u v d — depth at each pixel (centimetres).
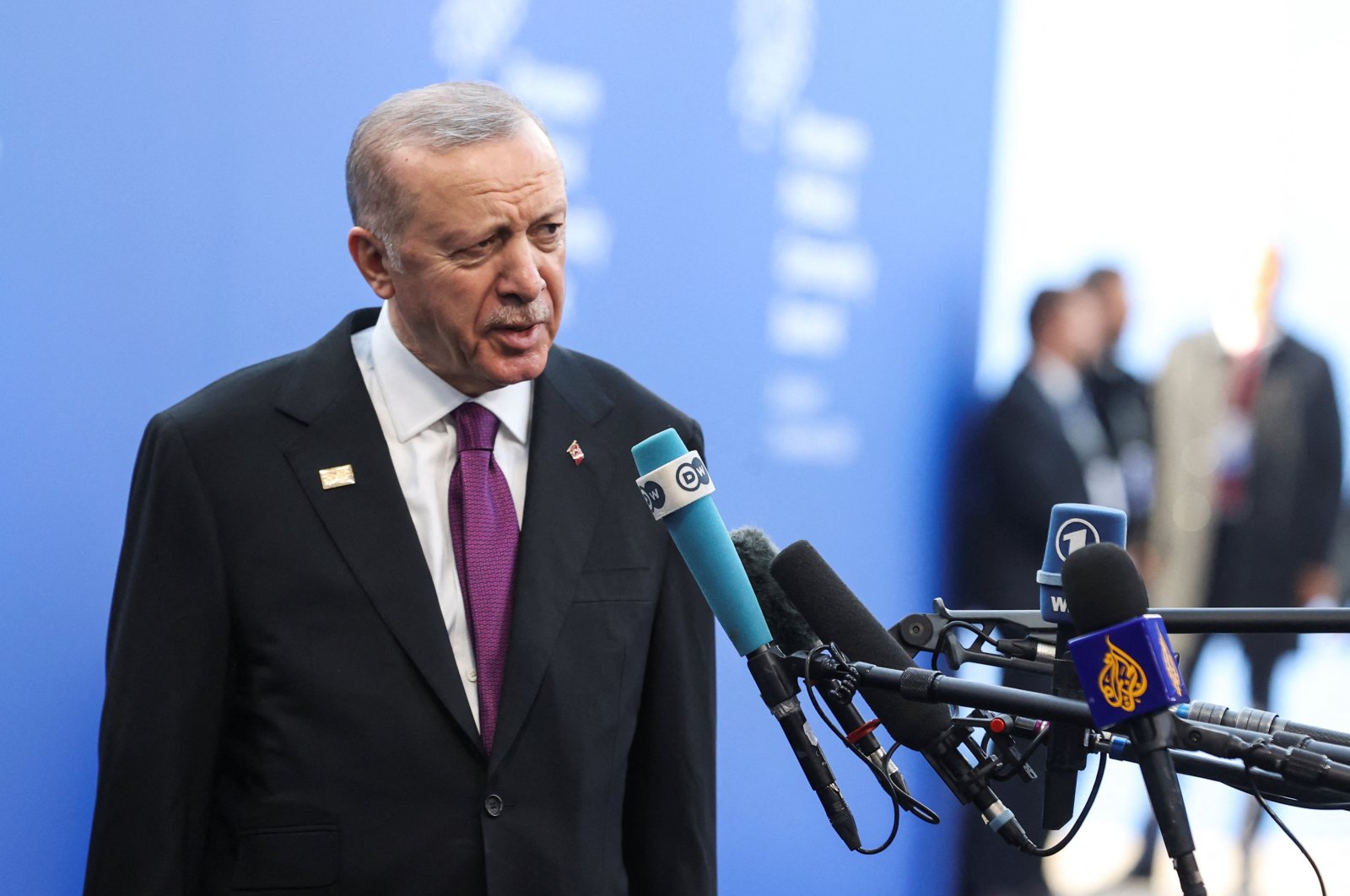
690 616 588
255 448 551
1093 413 1378
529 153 526
